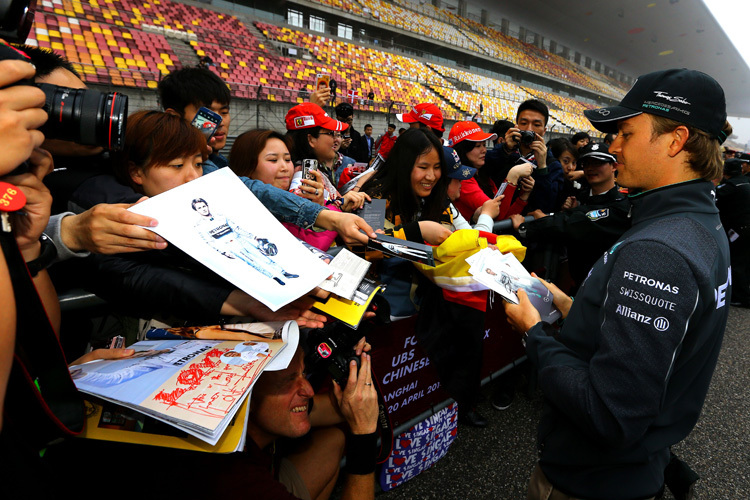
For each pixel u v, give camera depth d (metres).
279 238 0.89
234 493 0.73
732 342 3.70
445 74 21.36
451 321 1.52
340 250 1.15
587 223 2.06
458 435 2.17
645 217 0.93
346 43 17.81
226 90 1.85
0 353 0.46
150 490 0.71
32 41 9.73
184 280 0.88
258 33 15.07
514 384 2.43
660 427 0.93
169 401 0.62
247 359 0.74
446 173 1.69
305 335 1.10
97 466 0.71
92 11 11.28
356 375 1.09
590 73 40.53
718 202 4.78
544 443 1.07
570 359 0.93
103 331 1.08
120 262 0.90
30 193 0.59
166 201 0.81
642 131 0.92
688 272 0.76
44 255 0.69
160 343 0.87
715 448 2.24
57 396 0.58
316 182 1.62
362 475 1.09
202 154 1.02
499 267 1.26
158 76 10.37
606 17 32.56
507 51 27.58
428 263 1.09
